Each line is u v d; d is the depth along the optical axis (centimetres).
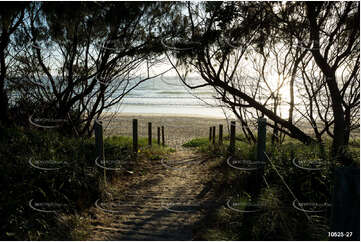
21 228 275
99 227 313
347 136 589
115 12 439
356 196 192
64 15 388
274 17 578
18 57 593
